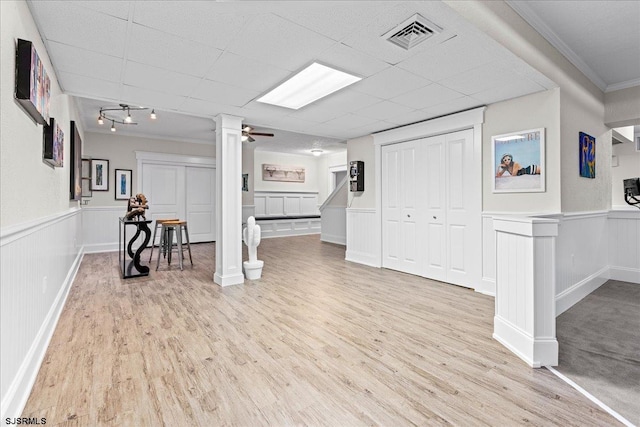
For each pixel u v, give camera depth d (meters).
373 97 3.24
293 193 10.10
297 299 3.36
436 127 4.03
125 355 2.11
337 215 7.75
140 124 5.78
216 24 1.94
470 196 3.73
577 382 1.80
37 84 1.81
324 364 2.00
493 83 2.87
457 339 2.37
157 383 1.78
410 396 1.67
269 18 1.87
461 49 2.23
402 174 4.62
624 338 2.38
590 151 3.58
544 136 3.07
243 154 8.28
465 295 3.50
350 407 1.58
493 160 3.48
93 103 4.50
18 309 1.60
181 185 7.23
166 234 5.44
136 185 6.65
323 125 4.49
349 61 2.43
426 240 4.29
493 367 1.97
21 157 1.71
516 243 2.15
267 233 8.95
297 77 2.74
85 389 1.72
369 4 1.73
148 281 4.06
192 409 1.56
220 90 3.06
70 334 2.43
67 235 3.56
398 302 3.26
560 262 2.96
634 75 3.60
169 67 2.54
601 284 3.89
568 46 2.94
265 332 2.50
